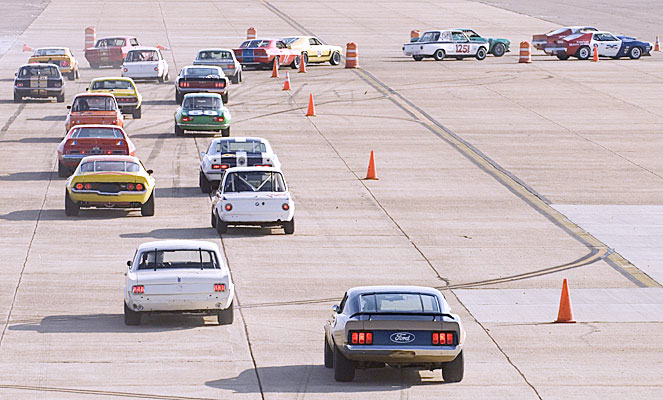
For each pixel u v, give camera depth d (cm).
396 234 8125
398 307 4553
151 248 5700
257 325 5741
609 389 4659
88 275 6762
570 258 7581
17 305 6050
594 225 8619
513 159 11188
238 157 9300
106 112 11331
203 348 5241
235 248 7550
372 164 10125
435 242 7906
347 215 8706
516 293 6619
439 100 14600
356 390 4544
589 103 14600
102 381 4631
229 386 4584
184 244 5750
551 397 4516
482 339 5575
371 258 7381
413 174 10381
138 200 8406
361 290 4688
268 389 4544
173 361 4994
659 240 8188
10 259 7112
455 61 18700
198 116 11825
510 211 9012
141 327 5647
